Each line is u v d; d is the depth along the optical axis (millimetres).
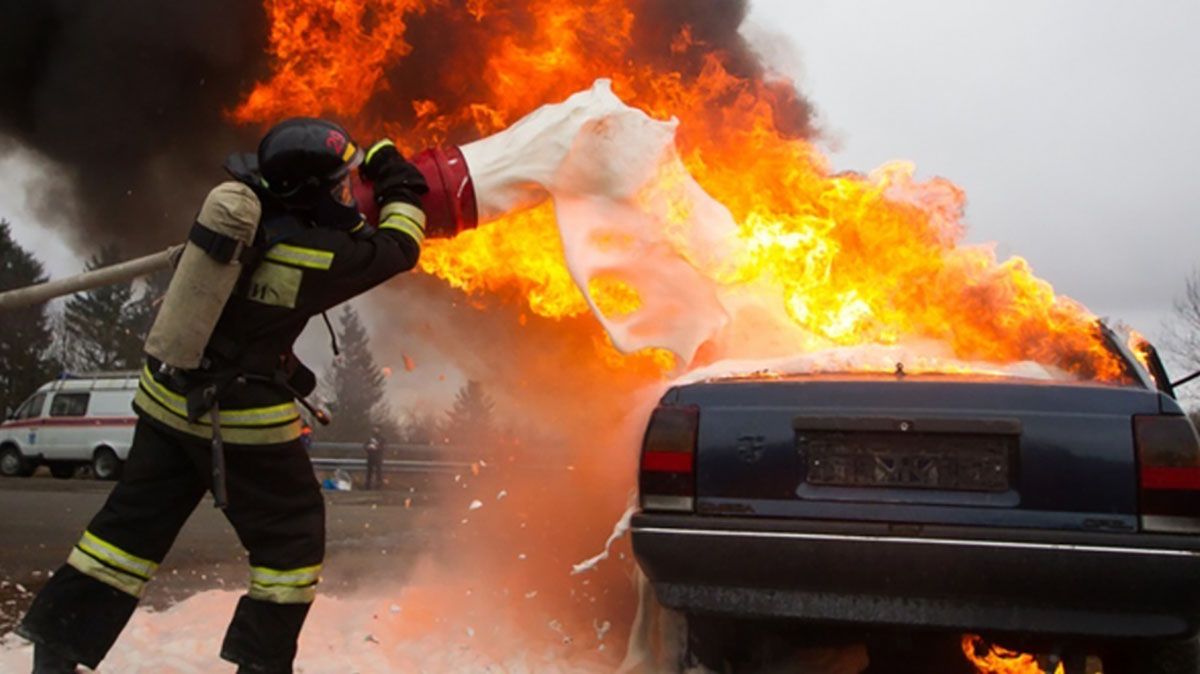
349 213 3439
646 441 3795
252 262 3305
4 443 24469
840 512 3580
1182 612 3373
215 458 3225
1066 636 3449
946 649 4402
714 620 3924
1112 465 3469
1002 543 3424
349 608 5047
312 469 3486
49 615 3326
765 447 3688
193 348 3232
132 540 3408
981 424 3557
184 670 3891
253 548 3393
